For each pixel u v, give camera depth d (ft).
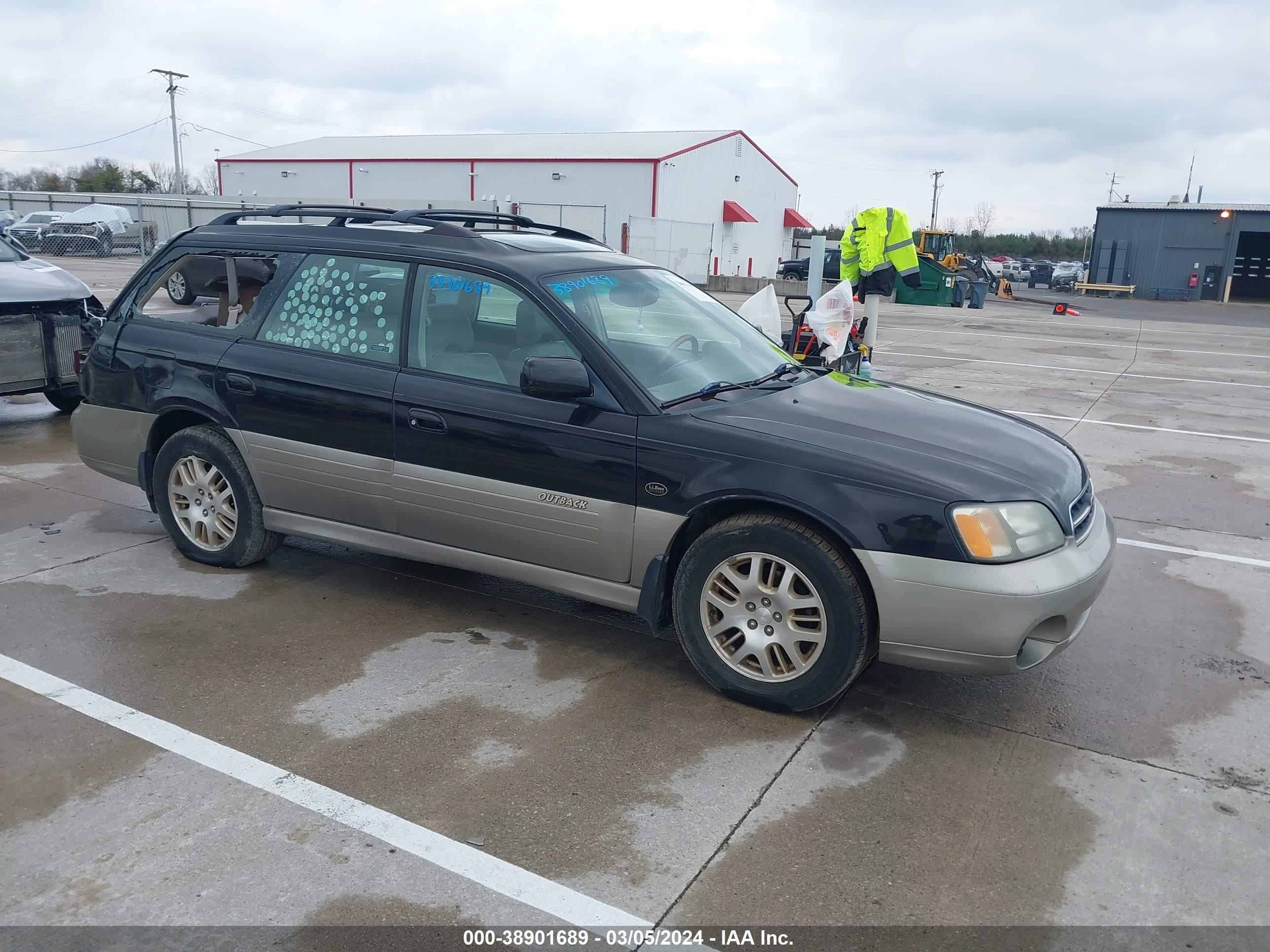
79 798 9.91
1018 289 146.72
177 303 16.20
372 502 14.17
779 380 14.30
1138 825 9.96
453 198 125.49
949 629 10.96
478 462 13.07
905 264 31.27
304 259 15.02
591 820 9.78
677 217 121.08
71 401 27.55
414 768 10.62
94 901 8.45
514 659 13.33
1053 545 11.28
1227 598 16.37
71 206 93.04
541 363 12.03
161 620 14.24
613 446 12.23
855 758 11.08
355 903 8.50
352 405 13.94
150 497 16.66
